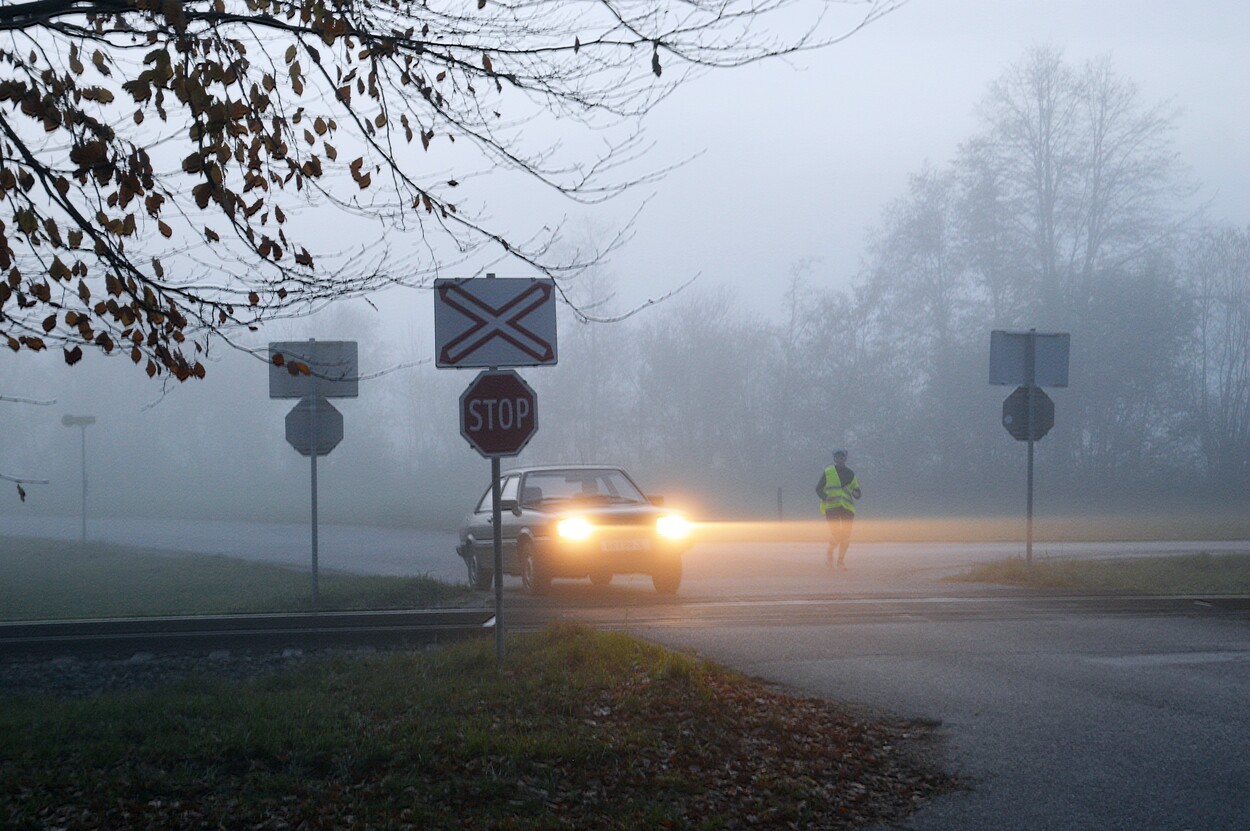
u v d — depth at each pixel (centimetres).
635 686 844
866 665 1009
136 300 641
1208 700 872
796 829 590
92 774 633
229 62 656
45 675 1073
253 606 1545
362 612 1324
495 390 930
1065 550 2598
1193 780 666
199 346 676
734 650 1084
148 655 1160
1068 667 1004
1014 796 640
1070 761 708
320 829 560
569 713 785
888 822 602
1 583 2569
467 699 816
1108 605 1398
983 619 1297
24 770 650
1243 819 596
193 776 643
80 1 637
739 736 745
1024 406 1798
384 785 618
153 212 647
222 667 1101
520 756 667
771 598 1488
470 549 1791
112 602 1941
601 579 1766
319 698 848
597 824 579
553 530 1546
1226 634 1188
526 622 1276
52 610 1831
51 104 615
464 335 925
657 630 1212
